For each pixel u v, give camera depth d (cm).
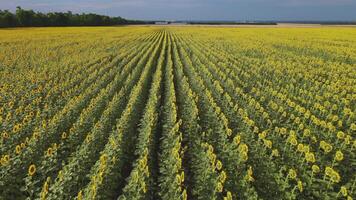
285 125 1268
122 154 980
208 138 1091
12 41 4472
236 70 2380
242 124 1230
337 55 3175
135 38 5547
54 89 1675
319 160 939
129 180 838
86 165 921
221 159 947
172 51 3766
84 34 6325
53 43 4306
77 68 2359
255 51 3559
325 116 1403
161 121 1374
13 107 1481
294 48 3844
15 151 924
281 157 1001
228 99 1505
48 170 859
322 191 810
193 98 1577
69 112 1269
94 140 1030
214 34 6588
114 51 3569
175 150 898
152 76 2300
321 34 6084
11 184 799
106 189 806
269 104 1483
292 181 860
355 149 1016
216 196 744
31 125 1148
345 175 902
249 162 952
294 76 2258
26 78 1972
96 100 1461
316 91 1845
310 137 1142
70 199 770
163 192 811
